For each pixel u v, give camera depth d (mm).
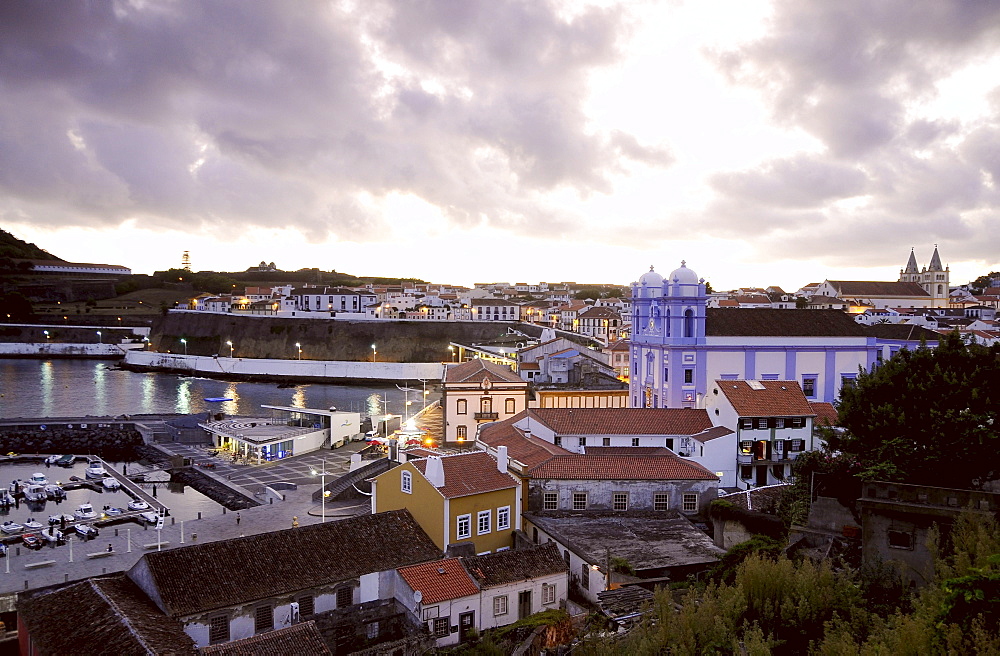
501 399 96750
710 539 50469
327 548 44812
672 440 68125
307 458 103062
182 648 33406
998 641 19625
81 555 63094
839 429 65188
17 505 85375
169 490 91438
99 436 118562
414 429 108625
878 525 33875
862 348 88375
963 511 30953
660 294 97500
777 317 89750
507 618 43844
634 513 55750
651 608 36375
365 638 40594
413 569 42969
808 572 30109
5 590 54406
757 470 65750
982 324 171500
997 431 37812
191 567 40219
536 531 53969
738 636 27484
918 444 39938
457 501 51344
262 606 40438
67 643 33844
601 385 103188
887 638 22797
